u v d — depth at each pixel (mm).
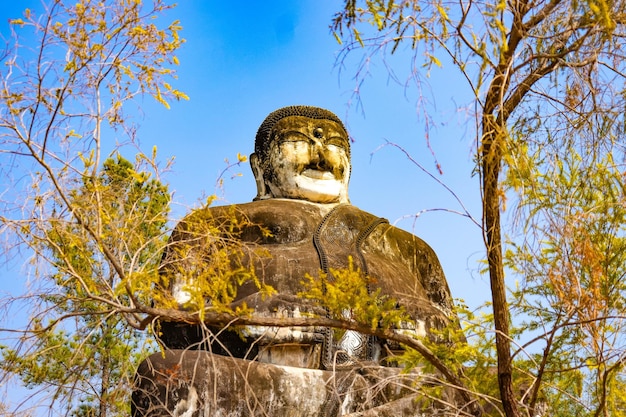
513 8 5844
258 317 6277
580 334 6438
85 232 6316
